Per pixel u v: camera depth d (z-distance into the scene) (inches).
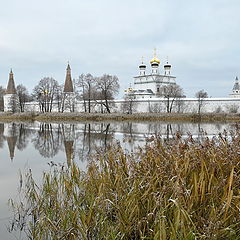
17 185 386.3
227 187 189.2
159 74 4008.4
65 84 3368.6
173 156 249.9
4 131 1315.2
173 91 2893.7
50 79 3134.8
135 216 204.2
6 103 3540.8
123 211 205.3
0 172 466.6
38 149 744.3
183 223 165.2
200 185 197.3
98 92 2787.9
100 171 293.9
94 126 1642.5
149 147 307.3
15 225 264.2
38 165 527.2
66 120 2341.3
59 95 3157.0
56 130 1370.6
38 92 3125.0
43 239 231.0
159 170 234.4
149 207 206.1
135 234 201.0
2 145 829.2
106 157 336.5
